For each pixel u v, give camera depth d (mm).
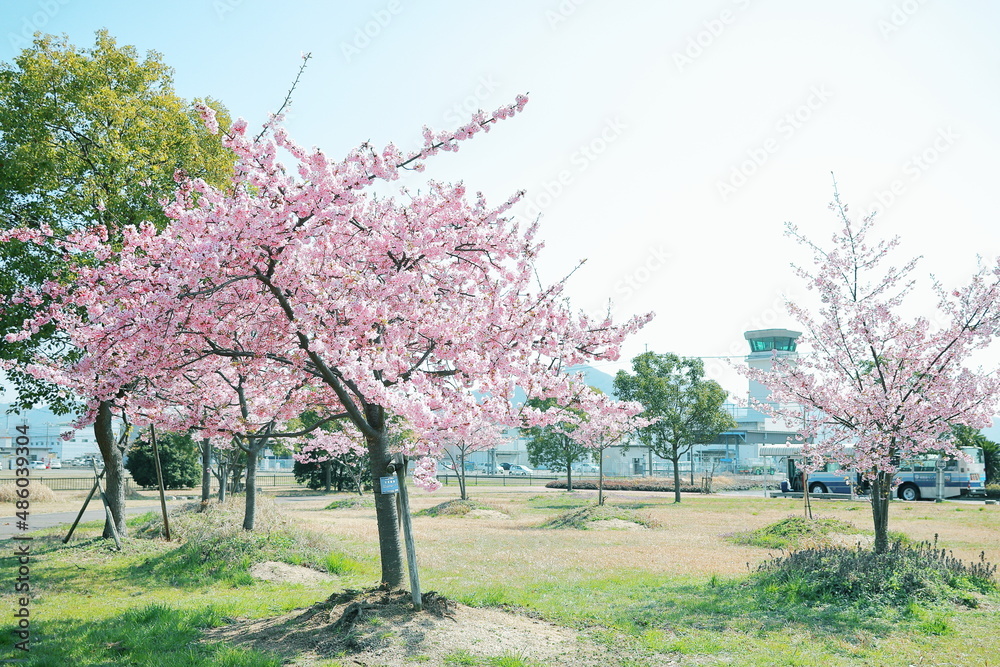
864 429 12039
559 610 9602
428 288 9164
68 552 15562
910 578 10445
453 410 8141
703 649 7742
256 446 15219
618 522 24172
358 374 7484
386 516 9133
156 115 16016
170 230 8789
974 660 7465
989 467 44156
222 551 13562
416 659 6938
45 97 15039
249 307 8906
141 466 47219
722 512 29719
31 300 8969
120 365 8688
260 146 7793
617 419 9523
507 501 38312
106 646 7914
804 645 7984
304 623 8438
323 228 7898
